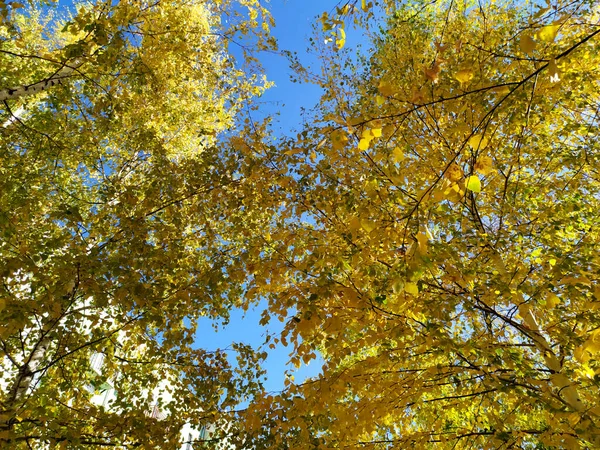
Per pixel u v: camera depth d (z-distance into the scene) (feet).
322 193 12.30
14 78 16.55
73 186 18.71
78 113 16.24
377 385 10.68
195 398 13.82
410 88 13.71
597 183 14.34
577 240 12.62
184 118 21.36
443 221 11.73
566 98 13.34
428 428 12.87
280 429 11.55
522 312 11.27
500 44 14.03
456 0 17.01
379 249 10.62
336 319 9.92
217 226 15.98
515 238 10.94
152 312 11.87
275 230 14.15
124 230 12.91
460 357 11.29
